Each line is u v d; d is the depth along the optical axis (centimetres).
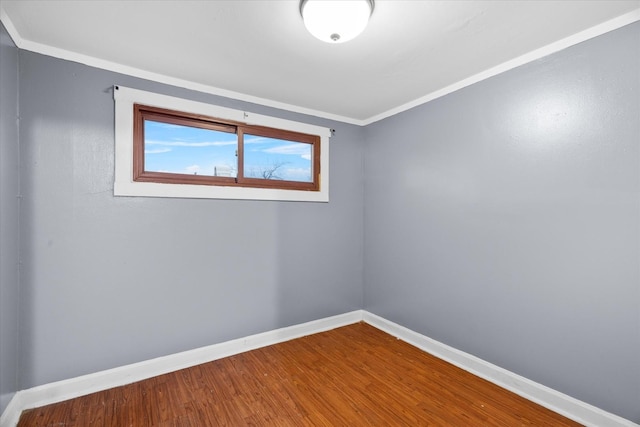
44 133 181
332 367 225
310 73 216
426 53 189
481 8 147
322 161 296
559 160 177
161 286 218
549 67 180
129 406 178
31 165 177
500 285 205
